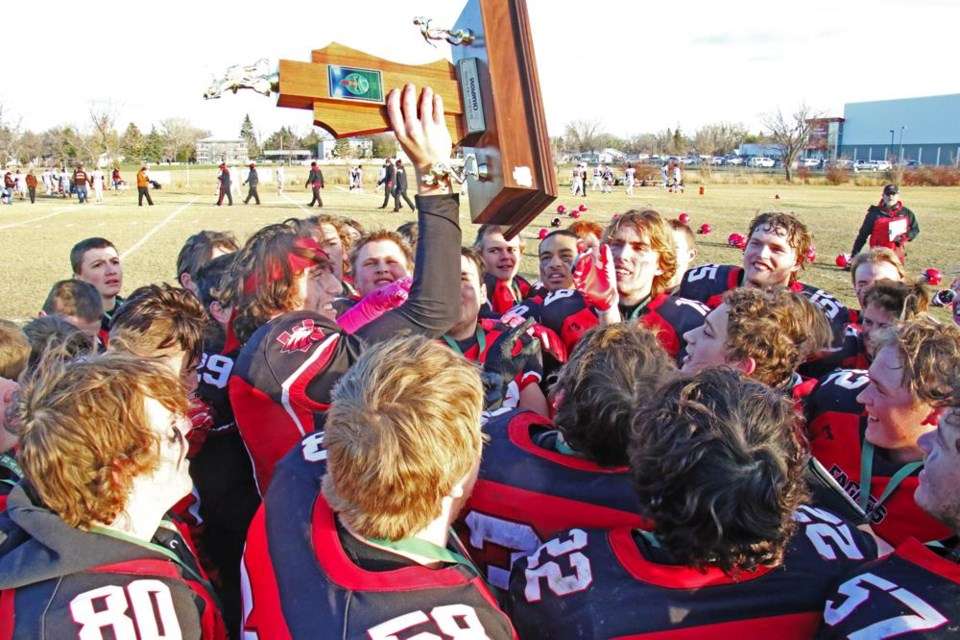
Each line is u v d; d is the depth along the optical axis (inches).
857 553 69.2
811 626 62.6
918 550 62.2
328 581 55.8
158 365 68.5
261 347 88.8
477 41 61.7
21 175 1561.3
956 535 66.2
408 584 54.9
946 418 64.8
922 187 1803.6
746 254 165.3
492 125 60.2
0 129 2431.1
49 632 54.9
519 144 59.0
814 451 108.1
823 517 72.8
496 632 54.7
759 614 62.2
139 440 62.4
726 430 60.1
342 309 146.3
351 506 57.8
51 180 1680.6
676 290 163.9
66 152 2632.9
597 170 1765.5
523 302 173.5
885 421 92.9
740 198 1445.6
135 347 95.7
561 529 74.7
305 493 65.7
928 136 2977.4
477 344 125.0
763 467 58.9
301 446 74.3
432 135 63.0
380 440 55.8
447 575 57.2
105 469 60.7
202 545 102.7
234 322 101.9
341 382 62.7
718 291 179.0
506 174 57.9
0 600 59.0
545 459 78.4
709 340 103.1
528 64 60.2
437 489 57.4
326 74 60.7
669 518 61.3
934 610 56.6
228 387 102.0
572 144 3395.7
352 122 63.0
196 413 100.0
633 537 68.1
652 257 146.9
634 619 61.5
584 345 81.7
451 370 61.4
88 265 196.1
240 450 107.0
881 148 3144.7
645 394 73.8
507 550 77.7
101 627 55.6
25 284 500.4
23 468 61.1
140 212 1152.2
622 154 3449.8
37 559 59.0
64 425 59.9
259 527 66.1
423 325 78.5
